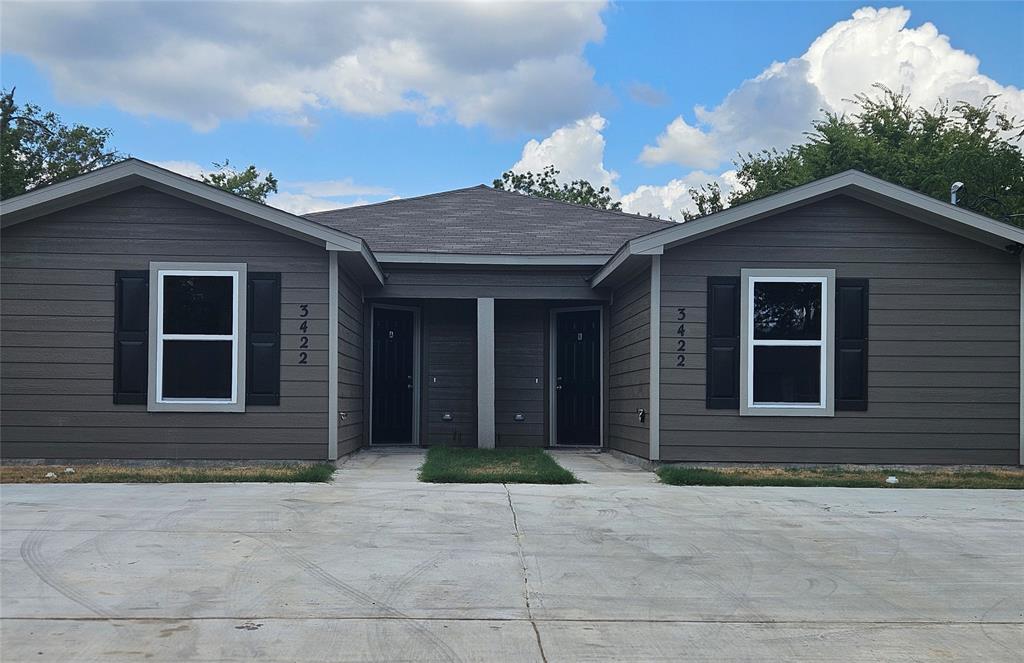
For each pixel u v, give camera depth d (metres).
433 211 16.22
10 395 10.94
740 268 11.34
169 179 10.81
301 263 11.15
